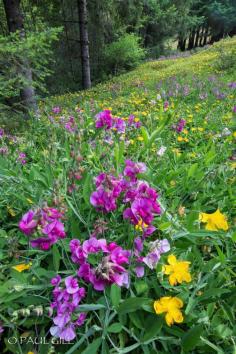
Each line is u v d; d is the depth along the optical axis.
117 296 1.13
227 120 3.84
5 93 5.01
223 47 15.28
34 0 12.54
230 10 28.91
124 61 18.23
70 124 2.86
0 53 4.54
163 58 22.22
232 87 6.64
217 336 1.20
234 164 2.20
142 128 2.10
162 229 1.37
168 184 2.03
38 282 1.31
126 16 17.19
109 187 1.34
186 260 1.44
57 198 1.39
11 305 1.22
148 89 8.27
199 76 9.26
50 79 15.83
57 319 1.10
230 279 1.42
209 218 1.42
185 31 26.73
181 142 3.16
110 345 1.22
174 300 1.17
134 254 1.32
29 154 2.89
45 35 4.71
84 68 13.60
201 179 2.00
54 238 1.16
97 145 2.34
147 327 1.19
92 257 1.31
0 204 1.84
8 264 1.38
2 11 10.21
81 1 12.67
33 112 4.85
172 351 1.19
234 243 1.60
